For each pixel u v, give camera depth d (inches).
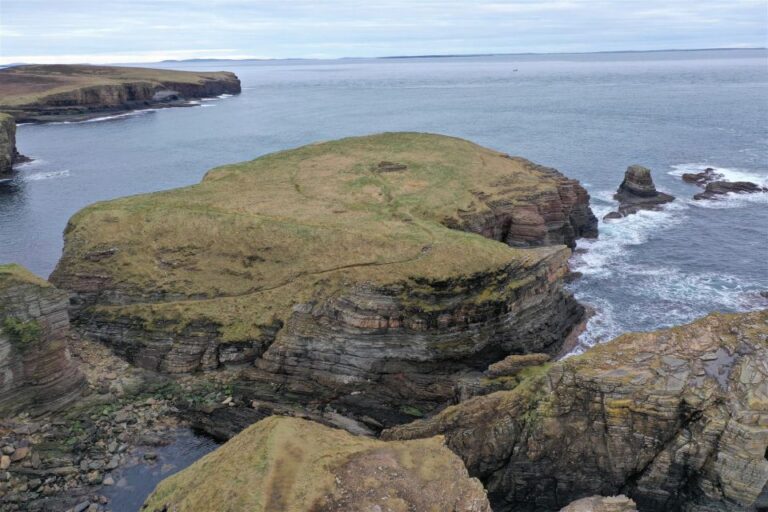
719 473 1156.5
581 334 2060.8
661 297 2325.3
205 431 1595.7
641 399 1218.0
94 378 1768.0
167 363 1822.1
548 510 1332.4
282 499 923.4
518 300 1828.2
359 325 1732.3
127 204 2321.6
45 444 1505.9
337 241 2015.3
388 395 1684.3
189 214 2203.5
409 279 1781.5
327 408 1656.0
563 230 2714.1
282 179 2775.6
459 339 1747.0
